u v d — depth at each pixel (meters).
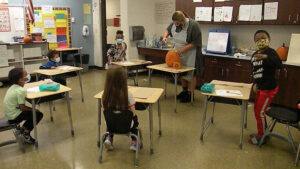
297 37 4.02
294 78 3.98
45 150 2.94
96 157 2.79
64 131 3.44
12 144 3.08
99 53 7.60
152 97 2.78
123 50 5.50
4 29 6.01
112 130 2.54
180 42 4.59
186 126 3.61
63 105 4.48
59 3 6.88
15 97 2.74
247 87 3.15
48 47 6.45
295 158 2.74
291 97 4.06
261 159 2.76
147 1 6.72
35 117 2.88
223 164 2.65
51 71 4.06
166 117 3.94
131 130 2.65
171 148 2.98
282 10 4.16
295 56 4.05
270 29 4.71
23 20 6.23
